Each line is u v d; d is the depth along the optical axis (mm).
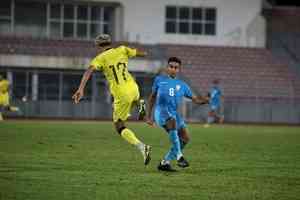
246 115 152375
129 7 171000
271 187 39844
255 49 169625
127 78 46094
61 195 35438
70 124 113188
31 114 150125
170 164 47188
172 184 40156
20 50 153875
